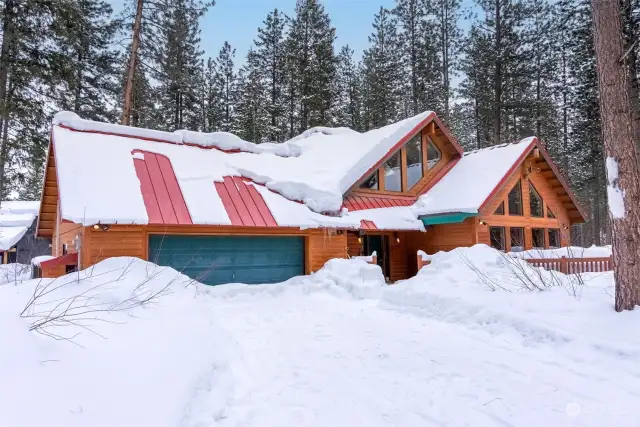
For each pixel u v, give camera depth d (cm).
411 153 1659
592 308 575
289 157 1586
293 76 2961
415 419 355
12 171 1636
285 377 460
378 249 1619
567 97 2325
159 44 1752
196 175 1179
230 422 345
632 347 464
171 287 757
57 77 1602
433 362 503
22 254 2264
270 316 779
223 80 3684
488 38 2530
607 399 384
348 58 3612
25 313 405
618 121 565
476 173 1590
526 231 1642
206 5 1822
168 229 1020
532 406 377
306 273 1225
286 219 1142
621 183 557
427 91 2859
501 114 2670
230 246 1134
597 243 2900
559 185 1786
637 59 1324
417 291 801
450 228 1495
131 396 320
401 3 2964
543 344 538
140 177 1073
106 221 888
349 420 352
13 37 1477
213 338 517
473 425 343
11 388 273
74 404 285
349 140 1678
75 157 1046
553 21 1311
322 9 2988
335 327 688
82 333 400
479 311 664
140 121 2264
